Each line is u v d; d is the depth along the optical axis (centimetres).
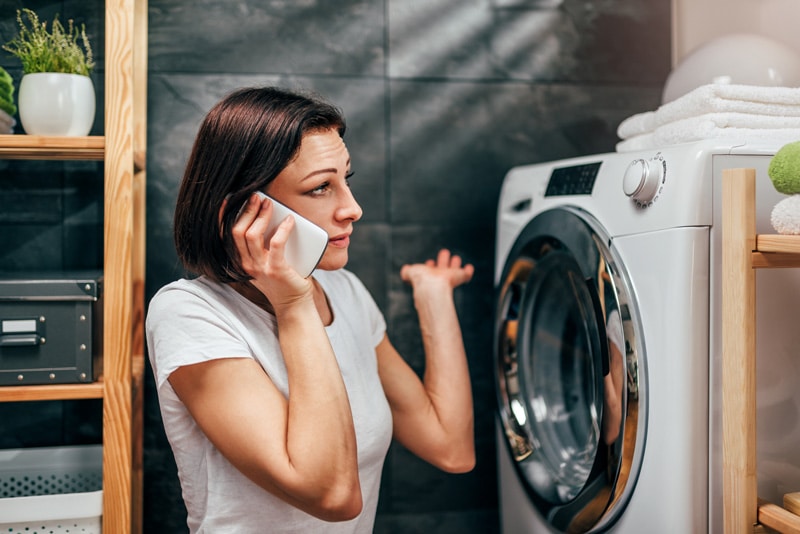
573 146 188
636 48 189
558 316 153
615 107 189
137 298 166
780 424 112
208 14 173
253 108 102
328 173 104
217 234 102
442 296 145
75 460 166
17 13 165
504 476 165
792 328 113
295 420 97
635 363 116
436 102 182
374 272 181
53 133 143
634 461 118
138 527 165
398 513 183
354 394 114
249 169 101
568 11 187
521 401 158
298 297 100
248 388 98
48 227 169
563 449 149
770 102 121
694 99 121
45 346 138
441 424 134
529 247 150
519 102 185
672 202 111
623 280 120
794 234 98
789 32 167
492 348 186
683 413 109
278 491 97
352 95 179
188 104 172
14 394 135
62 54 147
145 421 172
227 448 98
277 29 175
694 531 109
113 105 139
